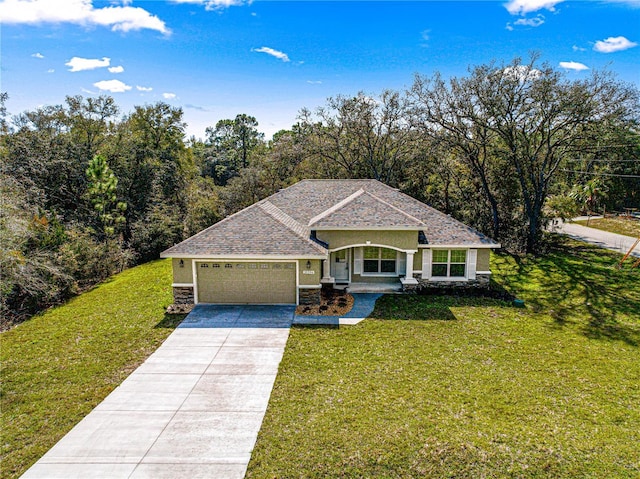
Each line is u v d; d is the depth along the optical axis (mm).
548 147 28047
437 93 28328
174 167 38656
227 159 64750
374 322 15719
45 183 31453
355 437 9047
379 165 40094
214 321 15750
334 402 10438
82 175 33375
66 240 23453
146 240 31734
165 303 18234
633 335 14750
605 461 8336
